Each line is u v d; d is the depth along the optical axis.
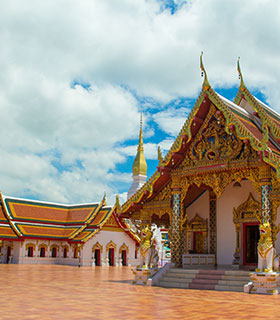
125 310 13.23
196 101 22.62
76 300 15.64
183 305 14.52
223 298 16.70
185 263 25.39
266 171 20.80
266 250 18.98
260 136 22.25
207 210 27.44
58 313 12.45
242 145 21.69
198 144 23.48
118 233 56.19
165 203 24.84
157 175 24.09
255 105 23.95
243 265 25.22
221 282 20.52
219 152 22.45
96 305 14.29
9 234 53.66
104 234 54.56
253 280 18.92
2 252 56.50
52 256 56.81
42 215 59.31
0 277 27.97
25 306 13.87
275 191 20.50
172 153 23.31
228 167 21.91
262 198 20.72
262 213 20.59
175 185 24.22
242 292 19.09
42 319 11.38
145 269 22.69
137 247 58.50
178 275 22.27
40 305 14.15
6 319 11.31
